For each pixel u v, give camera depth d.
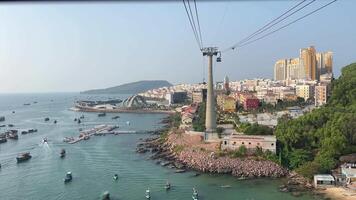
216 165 113.50
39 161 132.12
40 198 90.00
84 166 122.62
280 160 109.88
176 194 91.50
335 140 107.19
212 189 95.38
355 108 130.88
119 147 159.62
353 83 155.12
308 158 108.69
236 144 119.75
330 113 128.62
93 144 168.50
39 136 197.00
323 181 93.56
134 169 117.75
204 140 142.12
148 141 172.25
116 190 95.19
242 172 109.19
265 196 88.69
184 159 125.62
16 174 113.62
